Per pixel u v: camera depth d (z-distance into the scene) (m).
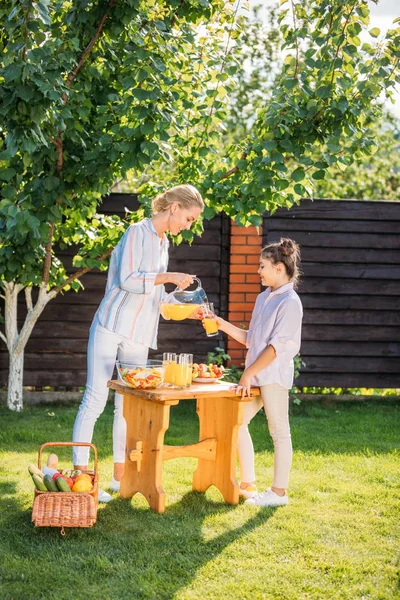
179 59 5.27
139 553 3.23
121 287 3.91
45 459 4.78
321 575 3.07
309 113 4.75
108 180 5.00
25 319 6.47
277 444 3.98
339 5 4.46
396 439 5.62
